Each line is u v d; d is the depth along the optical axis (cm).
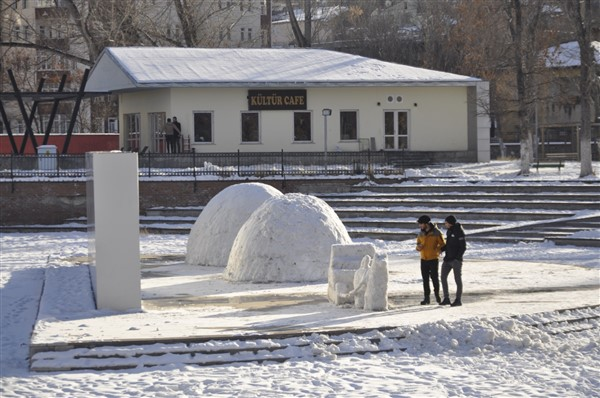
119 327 1962
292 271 2625
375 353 1834
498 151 8400
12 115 9538
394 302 2262
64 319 2086
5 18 8081
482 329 1920
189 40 7375
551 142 9019
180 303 2312
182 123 5781
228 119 5859
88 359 1766
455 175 5084
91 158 2478
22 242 4209
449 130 6228
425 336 1903
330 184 4888
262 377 1664
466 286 2517
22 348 1984
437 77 6153
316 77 5959
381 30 9131
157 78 5703
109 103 8325
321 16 9800
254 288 2534
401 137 6156
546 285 2523
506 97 7681
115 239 2233
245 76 5872
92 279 2605
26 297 2691
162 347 1802
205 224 3125
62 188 4778
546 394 1540
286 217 2667
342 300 2211
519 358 1802
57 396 1555
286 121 5962
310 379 1639
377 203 4512
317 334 1872
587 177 5000
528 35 6066
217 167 5066
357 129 6081
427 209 4341
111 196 2231
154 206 4816
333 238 2669
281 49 6550
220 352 1795
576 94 8000
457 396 1528
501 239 3706
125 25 7181
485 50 7731
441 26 8494
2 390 1600
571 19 5266
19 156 4806
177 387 1596
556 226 3812
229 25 8006
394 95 6128
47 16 9588
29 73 9081
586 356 1827
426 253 2216
